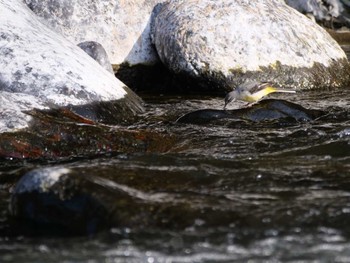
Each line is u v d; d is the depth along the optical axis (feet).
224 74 86.53
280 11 92.53
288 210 45.06
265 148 60.80
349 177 51.57
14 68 69.67
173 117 73.10
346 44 122.52
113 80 75.72
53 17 87.81
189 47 87.10
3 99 62.69
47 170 45.75
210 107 79.05
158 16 90.79
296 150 59.57
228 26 88.28
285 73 88.53
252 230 42.83
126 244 41.50
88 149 59.77
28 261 39.91
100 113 69.67
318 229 42.96
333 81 91.40
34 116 61.31
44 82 69.10
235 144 62.08
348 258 39.75
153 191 48.24
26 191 44.86
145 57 91.15
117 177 50.62
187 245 41.27
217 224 43.39
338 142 60.85
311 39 92.07
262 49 88.48
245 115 70.44
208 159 56.24
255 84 73.67
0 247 41.75
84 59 75.25
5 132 59.26
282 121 69.92
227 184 50.19
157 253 40.52
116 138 60.70
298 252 40.42
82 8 88.74
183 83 88.79
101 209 43.50
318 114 71.92
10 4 77.00
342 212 44.80
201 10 89.10
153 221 43.34
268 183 50.44
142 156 57.11
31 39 73.05
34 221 44.37
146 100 83.41
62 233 43.24
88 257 40.24
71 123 61.41
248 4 90.84
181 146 61.31
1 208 46.96
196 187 49.47
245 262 39.45
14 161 58.08
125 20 90.38
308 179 51.19
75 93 69.31
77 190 44.39
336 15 130.31
